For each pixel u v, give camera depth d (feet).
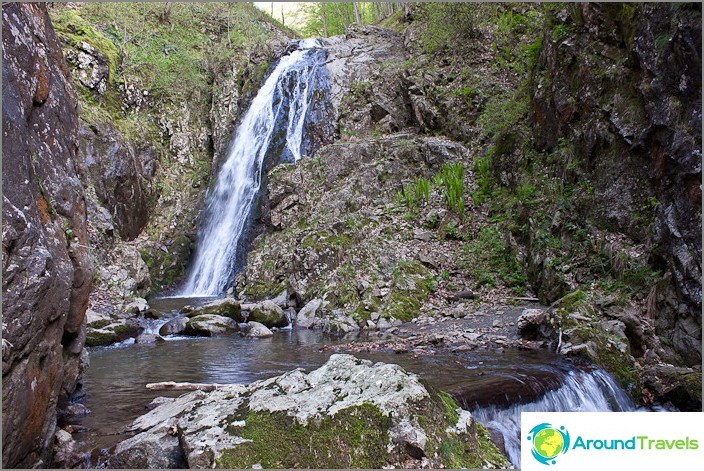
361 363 13.76
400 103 60.08
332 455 10.87
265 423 11.62
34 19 13.64
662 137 25.98
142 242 58.34
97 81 61.93
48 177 12.99
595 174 31.58
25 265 10.40
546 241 33.19
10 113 11.00
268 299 43.09
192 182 67.31
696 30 23.53
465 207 42.86
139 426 14.73
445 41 58.23
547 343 25.52
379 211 45.21
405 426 11.02
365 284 37.11
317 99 64.28
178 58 73.72
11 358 9.80
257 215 56.34
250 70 76.13
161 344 31.22
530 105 40.96
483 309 33.42
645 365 22.76
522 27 54.49
